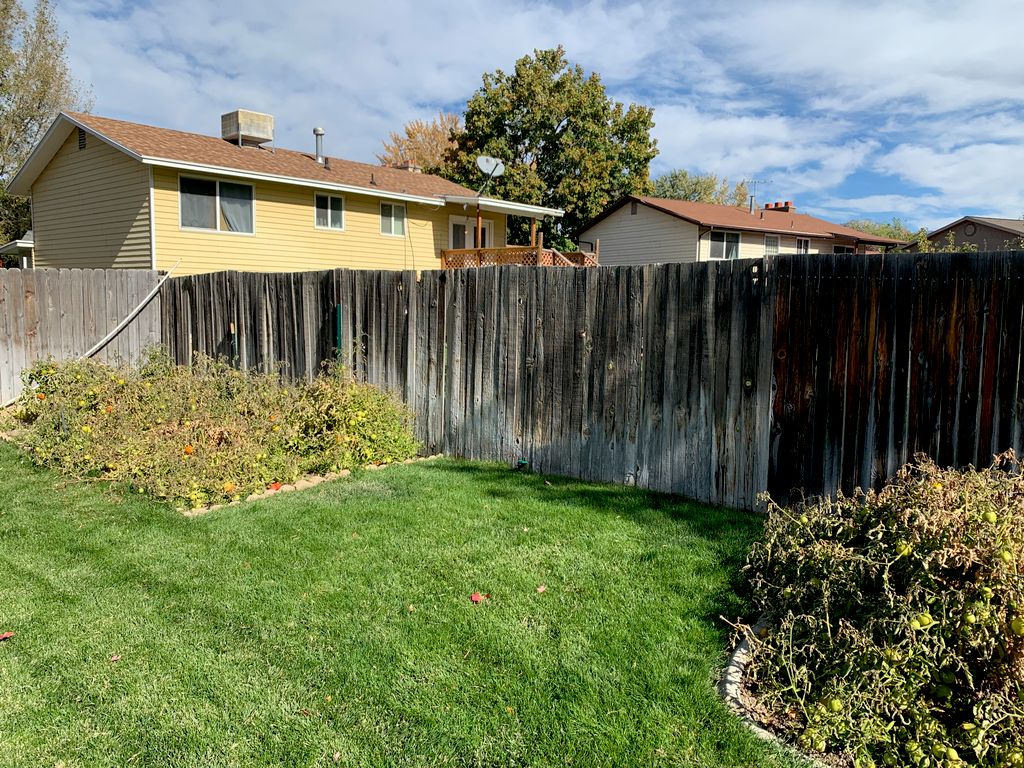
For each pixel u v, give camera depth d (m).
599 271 5.49
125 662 2.95
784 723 2.51
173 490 5.10
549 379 5.88
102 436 6.10
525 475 5.84
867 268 4.15
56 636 3.16
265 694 2.71
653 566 3.83
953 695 2.40
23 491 5.43
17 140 28.23
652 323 5.21
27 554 4.14
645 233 24.81
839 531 3.05
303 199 16.19
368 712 2.59
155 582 3.73
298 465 5.86
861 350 4.20
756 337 4.65
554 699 2.64
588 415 5.64
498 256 17.16
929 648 2.40
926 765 2.19
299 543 4.27
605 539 4.25
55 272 9.48
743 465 4.79
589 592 3.52
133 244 14.16
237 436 5.68
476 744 2.40
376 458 6.36
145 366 8.47
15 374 9.23
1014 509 2.61
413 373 6.89
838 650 2.55
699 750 2.35
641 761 2.30
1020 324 3.63
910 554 2.63
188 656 2.99
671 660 2.89
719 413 4.89
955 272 3.83
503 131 30.59
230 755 2.37
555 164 30.30
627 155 31.77
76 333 9.70
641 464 5.36
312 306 7.73
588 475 5.68
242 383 6.89
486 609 3.35
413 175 20.92
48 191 16.73
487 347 6.29
